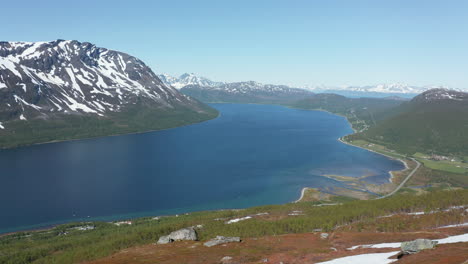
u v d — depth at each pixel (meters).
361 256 61.47
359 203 133.50
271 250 78.06
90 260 90.88
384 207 119.88
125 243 103.75
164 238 96.81
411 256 51.91
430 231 81.00
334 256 65.81
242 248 81.31
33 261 103.69
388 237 79.75
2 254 117.12
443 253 49.53
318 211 130.38
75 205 192.00
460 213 96.06
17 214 177.38
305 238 89.56
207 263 70.38
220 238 90.69
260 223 114.44
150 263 73.94
